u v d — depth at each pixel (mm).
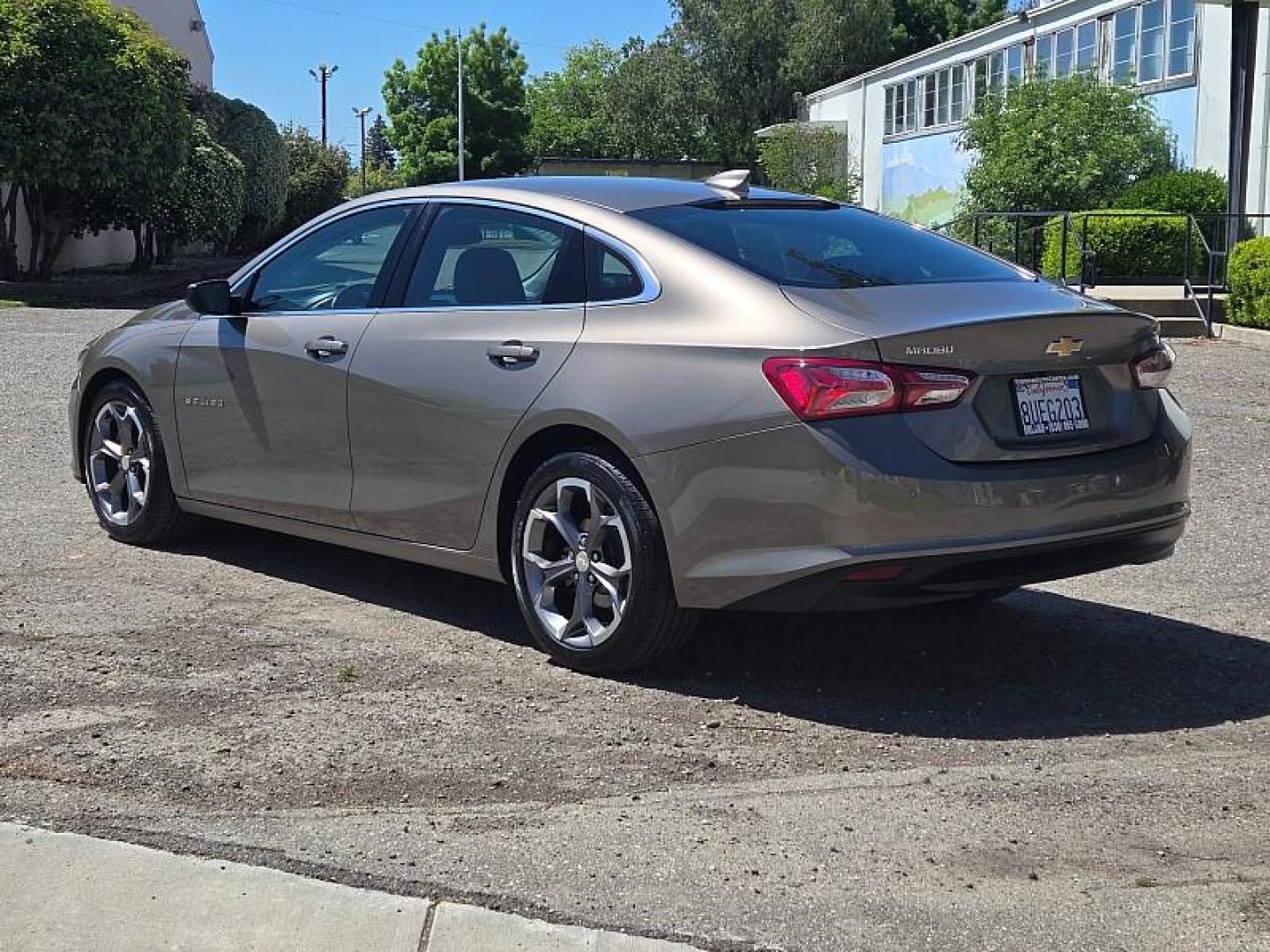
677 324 4738
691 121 63594
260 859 3557
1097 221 19312
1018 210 23734
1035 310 4711
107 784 4023
